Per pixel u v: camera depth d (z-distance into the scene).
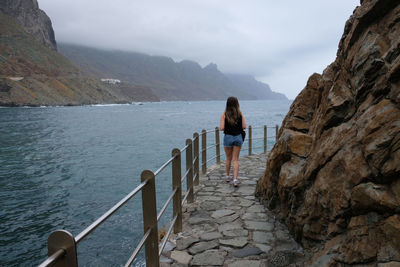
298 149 4.19
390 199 2.14
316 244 3.23
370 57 2.79
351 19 3.73
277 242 3.76
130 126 52.88
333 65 4.14
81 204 13.25
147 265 2.75
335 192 2.79
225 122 6.37
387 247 2.12
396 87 2.34
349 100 3.13
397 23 2.73
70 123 59.31
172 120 69.12
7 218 11.77
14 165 21.44
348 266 2.38
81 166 20.78
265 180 5.20
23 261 8.89
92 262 8.18
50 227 10.99
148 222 2.69
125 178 17.41
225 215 4.76
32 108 134.75
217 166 8.66
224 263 3.28
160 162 21.69
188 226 4.36
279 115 91.94
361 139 2.53
